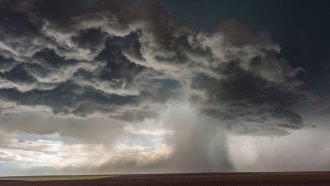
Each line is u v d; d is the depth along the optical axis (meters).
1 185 54.09
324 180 49.50
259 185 41.75
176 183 48.16
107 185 46.12
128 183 49.78
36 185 51.03
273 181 48.97
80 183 52.75
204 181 51.62
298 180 50.09
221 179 57.03
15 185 53.09
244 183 45.75
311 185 40.16
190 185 43.66
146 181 54.69
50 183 55.66
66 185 48.56
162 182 51.16
